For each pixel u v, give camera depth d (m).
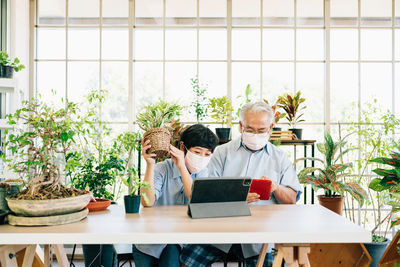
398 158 2.78
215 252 2.11
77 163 1.75
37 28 4.18
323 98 4.20
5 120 2.98
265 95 4.20
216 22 4.19
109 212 1.86
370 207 4.04
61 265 1.93
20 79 3.88
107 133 2.97
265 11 4.18
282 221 1.62
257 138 2.28
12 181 1.74
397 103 4.15
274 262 1.63
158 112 1.92
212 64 4.21
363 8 4.14
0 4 3.75
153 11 4.19
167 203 2.23
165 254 1.99
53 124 1.65
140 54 4.21
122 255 2.33
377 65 4.16
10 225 1.56
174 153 1.97
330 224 1.56
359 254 3.10
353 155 4.04
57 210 1.56
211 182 1.67
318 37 4.19
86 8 4.19
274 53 4.20
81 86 4.20
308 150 4.21
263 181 1.96
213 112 3.77
